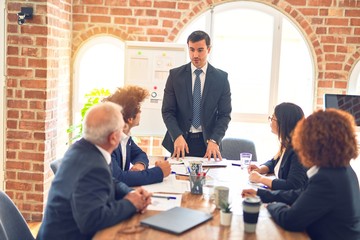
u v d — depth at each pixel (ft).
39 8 13.58
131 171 8.74
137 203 7.07
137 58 15.14
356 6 15.55
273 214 7.11
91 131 7.02
